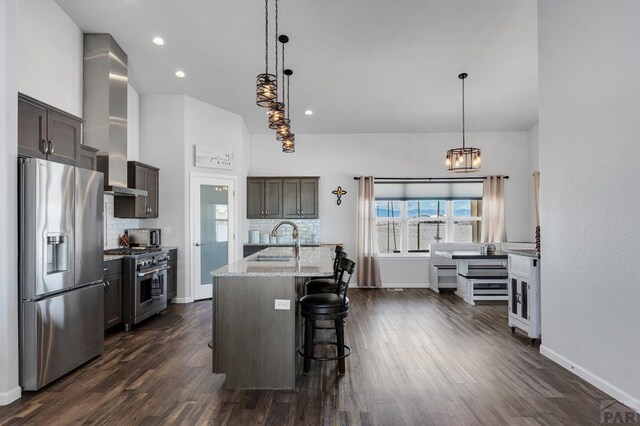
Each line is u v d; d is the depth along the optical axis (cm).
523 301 372
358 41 403
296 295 290
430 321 444
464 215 698
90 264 309
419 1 338
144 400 244
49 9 342
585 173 273
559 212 304
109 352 335
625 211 237
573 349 288
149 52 433
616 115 244
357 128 670
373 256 666
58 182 272
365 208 671
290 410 231
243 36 396
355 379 277
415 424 214
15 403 240
